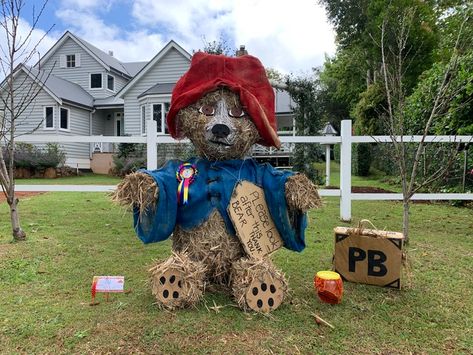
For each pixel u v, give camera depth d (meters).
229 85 2.29
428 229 4.54
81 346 1.81
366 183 10.23
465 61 6.15
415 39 11.92
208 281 2.37
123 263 3.09
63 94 16.97
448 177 6.19
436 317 2.18
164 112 15.75
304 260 3.16
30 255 3.23
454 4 12.70
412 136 4.79
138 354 1.75
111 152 16.88
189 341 1.85
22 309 2.19
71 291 2.48
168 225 2.21
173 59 16.70
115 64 20.73
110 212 5.47
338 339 1.93
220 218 2.26
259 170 2.36
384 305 2.32
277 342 1.87
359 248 2.63
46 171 13.70
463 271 2.96
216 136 2.23
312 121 11.06
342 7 19.50
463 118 6.43
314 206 2.17
